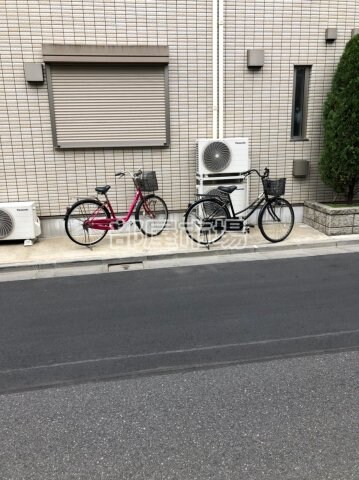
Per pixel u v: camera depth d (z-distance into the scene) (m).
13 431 2.66
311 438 2.53
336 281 5.20
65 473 2.31
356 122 6.92
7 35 6.69
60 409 2.87
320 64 7.65
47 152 7.21
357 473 2.26
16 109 6.97
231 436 2.56
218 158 7.16
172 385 3.11
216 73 7.33
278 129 7.79
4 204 6.87
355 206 7.43
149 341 3.79
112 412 2.82
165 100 7.30
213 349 3.62
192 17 7.07
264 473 2.27
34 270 5.96
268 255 6.45
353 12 7.52
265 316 4.25
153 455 2.42
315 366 3.32
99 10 6.81
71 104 7.07
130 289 5.12
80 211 7.42
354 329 3.93
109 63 6.94
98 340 3.83
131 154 7.46
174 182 7.71
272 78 7.54
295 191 8.12
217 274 5.60
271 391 3.01
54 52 6.70
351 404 2.84
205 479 2.24
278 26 7.33
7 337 3.93
